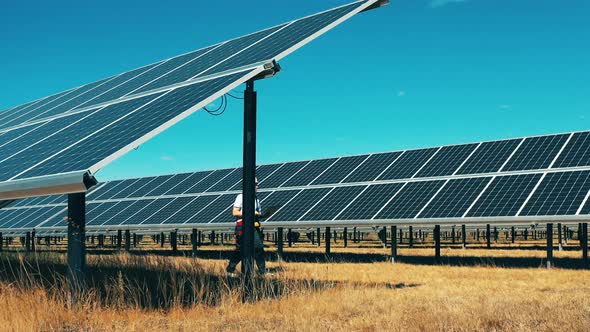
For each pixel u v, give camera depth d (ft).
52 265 58.90
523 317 28.68
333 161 96.53
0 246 121.90
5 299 32.73
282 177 97.86
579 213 58.13
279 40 47.26
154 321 30.76
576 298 35.70
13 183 34.37
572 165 68.64
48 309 31.32
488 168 75.41
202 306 33.50
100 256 64.59
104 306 34.01
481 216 63.52
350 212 74.18
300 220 76.64
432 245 134.41
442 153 85.25
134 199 109.40
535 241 160.97
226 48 57.57
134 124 36.88
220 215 83.61
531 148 77.71
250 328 28.12
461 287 42.86
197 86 41.88
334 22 44.24
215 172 108.88
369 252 98.07
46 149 41.24
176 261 59.06
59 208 112.16
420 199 71.77
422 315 28.91
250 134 41.11
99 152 33.01
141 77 63.10
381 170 86.02
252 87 41.24
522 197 64.75
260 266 49.96
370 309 32.55
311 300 35.19
